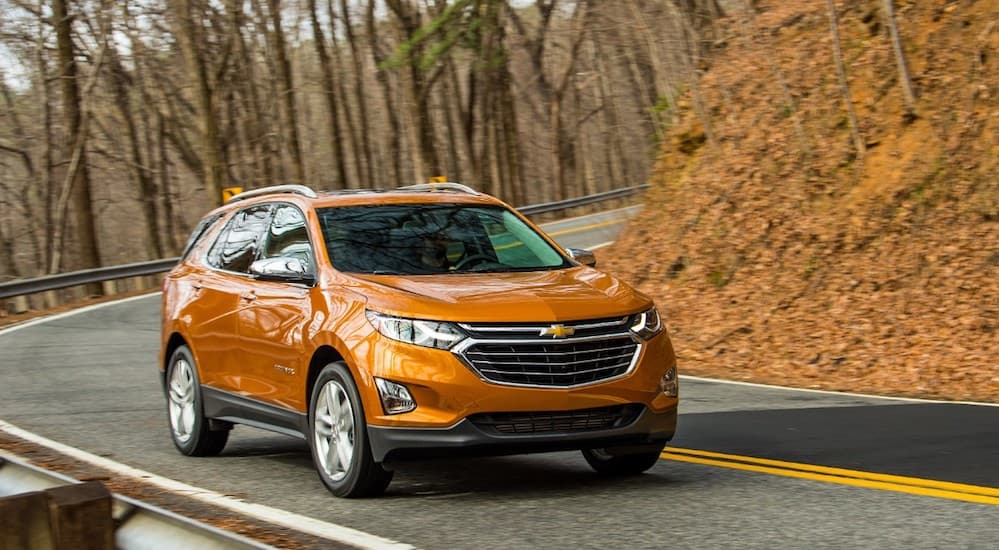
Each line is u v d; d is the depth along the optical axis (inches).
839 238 696.4
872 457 322.0
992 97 705.0
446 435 259.4
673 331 697.0
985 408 417.7
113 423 428.5
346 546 224.2
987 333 568.4
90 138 1915.6
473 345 260.8
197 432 354.9
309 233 314.8
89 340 740.0
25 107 1921.8
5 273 2118.6
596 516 252.7
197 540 168.7
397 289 278.1
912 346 577.6
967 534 224.8
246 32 1899.6
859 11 872.3
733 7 1191.6
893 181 707.4
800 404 447.8
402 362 262.4
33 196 2276.1
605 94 2410.2
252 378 323.0
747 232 757.9
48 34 1589.6
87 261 1373.0
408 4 1638.8
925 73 757.9
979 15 761.0
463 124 2017.7
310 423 290.8
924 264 636.7
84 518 175.5
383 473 274.5
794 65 885.8
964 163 682.8
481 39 1115.9
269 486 303.4
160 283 1337.4
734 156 846.5
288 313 303.7
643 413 274.8
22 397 502.6
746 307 686.5
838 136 777.6
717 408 442.6
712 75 985.5
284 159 2305.6
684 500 268.2
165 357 382.3
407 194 339.0
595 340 269.3
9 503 172.6
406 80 1539.1
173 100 2023.9
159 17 1651.1
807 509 253.6
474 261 309.4
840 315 630.5
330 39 2073.1
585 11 1836.9
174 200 2231.8
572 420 268.1
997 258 616.1
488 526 245.1
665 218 869.2
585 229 1360.7
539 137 2893.7
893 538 223.9
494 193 2180.1
